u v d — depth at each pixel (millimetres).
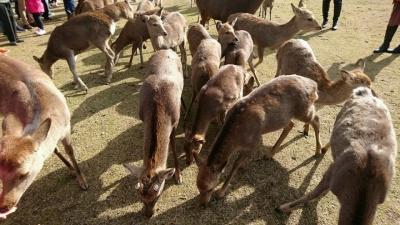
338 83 2533
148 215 2012
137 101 3174
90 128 2820
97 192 2238
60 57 3287
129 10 3783
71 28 3191
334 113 2920
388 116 1913
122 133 2762
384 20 4844
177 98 2316
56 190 2264
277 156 2488
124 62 3936
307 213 2055
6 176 1630
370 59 3752
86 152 2572
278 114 2168
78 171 2238
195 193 2219
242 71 2705
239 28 3740
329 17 5016
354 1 5723
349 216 1636
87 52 4199
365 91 2088
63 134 2070
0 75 2148
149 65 2584
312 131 2734
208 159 1987
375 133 1786
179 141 2688
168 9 5691
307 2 5801
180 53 4078
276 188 2234
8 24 4281
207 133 2762
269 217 2047
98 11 3557
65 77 3625
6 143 1672
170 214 2078
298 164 2418
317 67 2684
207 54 2920
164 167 2002
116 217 2070
